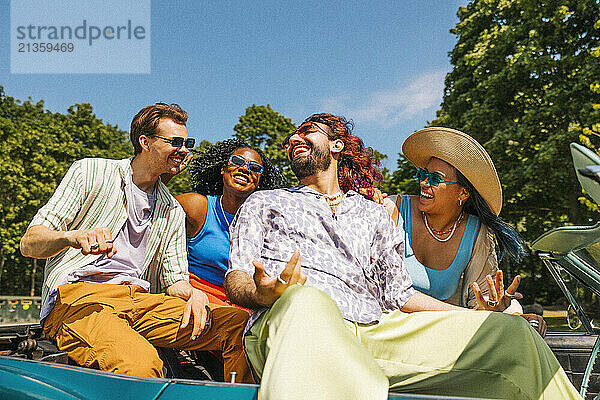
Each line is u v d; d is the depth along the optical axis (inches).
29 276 1354.6
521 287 789.9
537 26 587.8
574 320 79.4
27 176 1143.0
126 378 53.1
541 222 622.2
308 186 79.6
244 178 115.4
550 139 551.2
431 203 103.6
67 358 71.4
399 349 62.5
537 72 578.2
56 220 79.4
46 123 1302.9
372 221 75.9
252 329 59.8
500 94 615.8
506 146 592.7
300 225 70.6
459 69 694.5
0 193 1107.9
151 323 74.5
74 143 1286.9
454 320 63.6
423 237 106.3
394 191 856.9
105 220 85.2
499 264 108.9
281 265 67.2
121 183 87.1
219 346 73.7
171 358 85.0
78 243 69.7
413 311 72.6
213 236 109.6
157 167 90.1
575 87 545.3
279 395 44.6
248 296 59.7
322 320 50.4
